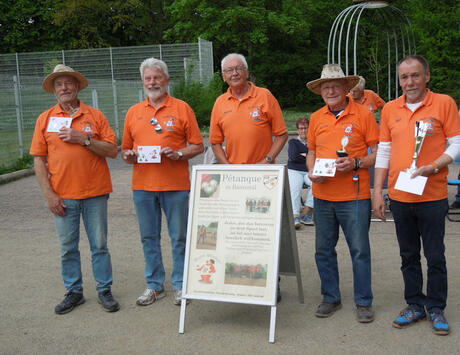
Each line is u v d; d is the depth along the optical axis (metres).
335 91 3.85
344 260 5.33
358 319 3.86
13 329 3.90
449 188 8.98
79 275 4.34
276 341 3.60
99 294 4.34
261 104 4.27
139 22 37.00
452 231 6.30
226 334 3.74
